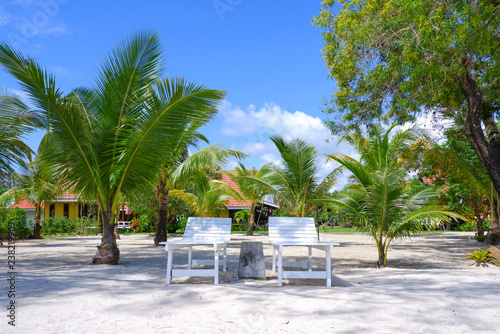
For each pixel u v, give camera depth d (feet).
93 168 26.58
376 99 35.94
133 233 93.04
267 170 45.44
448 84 34.78
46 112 24.44
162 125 25.29
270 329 10.84
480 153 33.73
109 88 27.30
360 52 34.53
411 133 38.58
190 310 12.98
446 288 16.60
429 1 26.71
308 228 22.79
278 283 18.13
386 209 27.66
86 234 82.74
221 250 41.19
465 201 65.05
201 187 59.93
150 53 28.63
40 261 31.42
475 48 26.50
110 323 11.44
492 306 13.20
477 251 30.76
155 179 29.19
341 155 43.39
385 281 19.13
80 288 16.83
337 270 25.18
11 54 22.08
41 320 11.70
